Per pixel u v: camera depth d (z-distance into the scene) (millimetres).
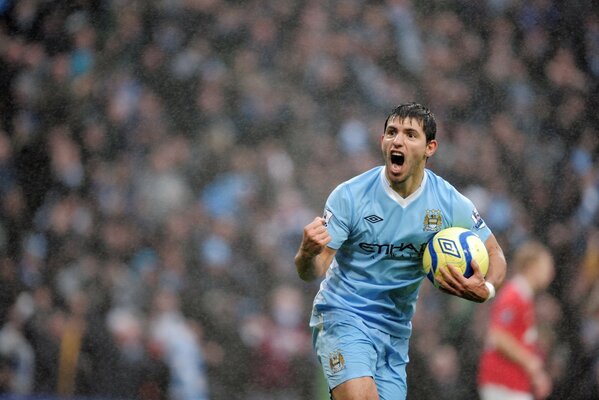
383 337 17453
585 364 40031
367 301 17234
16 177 43562
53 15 49250
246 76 49656
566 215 47469
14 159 43969
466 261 16203
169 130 47594
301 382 35812
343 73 51062
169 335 34281
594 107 54438
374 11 53469
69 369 33156
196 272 39031
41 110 46500
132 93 47969
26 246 40312
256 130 48250
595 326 41281
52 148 44469
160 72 48938
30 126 45844
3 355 33031
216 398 34969
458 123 51750
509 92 53281
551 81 54531
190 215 41594
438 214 16875
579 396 39312
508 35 55406
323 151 47250
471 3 55469
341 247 17297
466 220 17094
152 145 45844
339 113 49938
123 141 45719
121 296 36469
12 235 41000
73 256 39312
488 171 48062
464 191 46938
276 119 48719
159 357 33781
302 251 15820
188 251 39906
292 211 43219
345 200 16797
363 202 16781
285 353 35781
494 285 16688
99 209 42000
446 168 47156
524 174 48812
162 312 34969
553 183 48625
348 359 16922
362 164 46969
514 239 44812
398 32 53375
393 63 52594
